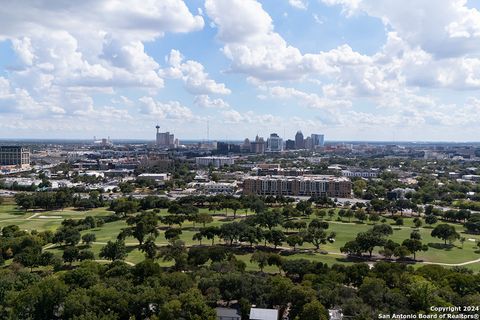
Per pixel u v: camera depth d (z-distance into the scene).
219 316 132.62
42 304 130.62
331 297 138.25
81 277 153.62
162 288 138.00
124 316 131.25
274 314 130.88
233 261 187.12
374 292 138.75
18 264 185.62
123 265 170.88
